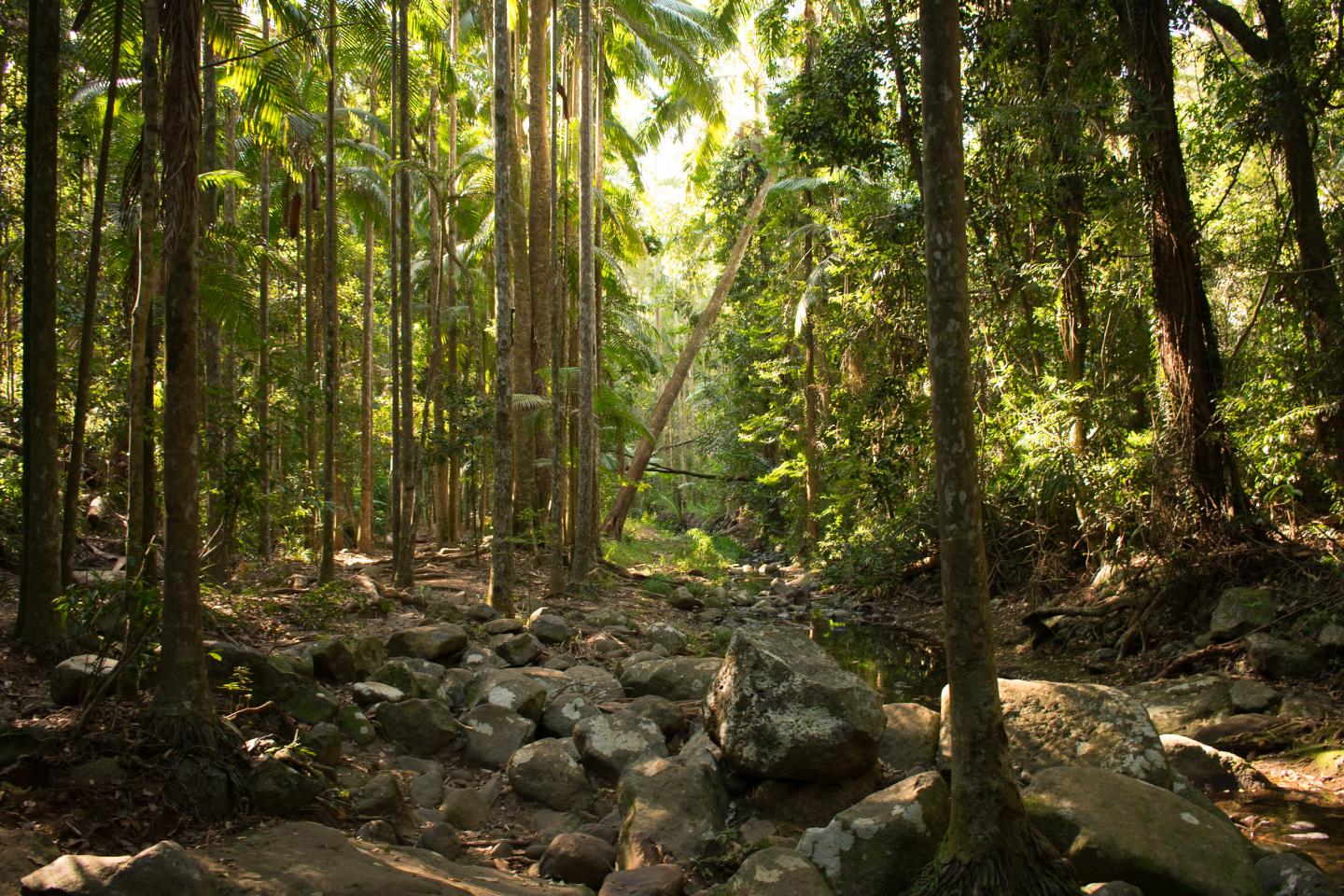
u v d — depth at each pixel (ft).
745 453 95.25
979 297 41.50
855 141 41.70
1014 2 36.45
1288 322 34.91
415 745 20.80
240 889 11.86
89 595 15.96
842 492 58.03
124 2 25.91
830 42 42.14
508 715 21.98
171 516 15.48
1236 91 32.81
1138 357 40.98
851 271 49.32
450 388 47.09
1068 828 14.69
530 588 43.37
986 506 45.98
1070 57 35.76
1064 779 15.55
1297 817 19.47
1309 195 33.83
